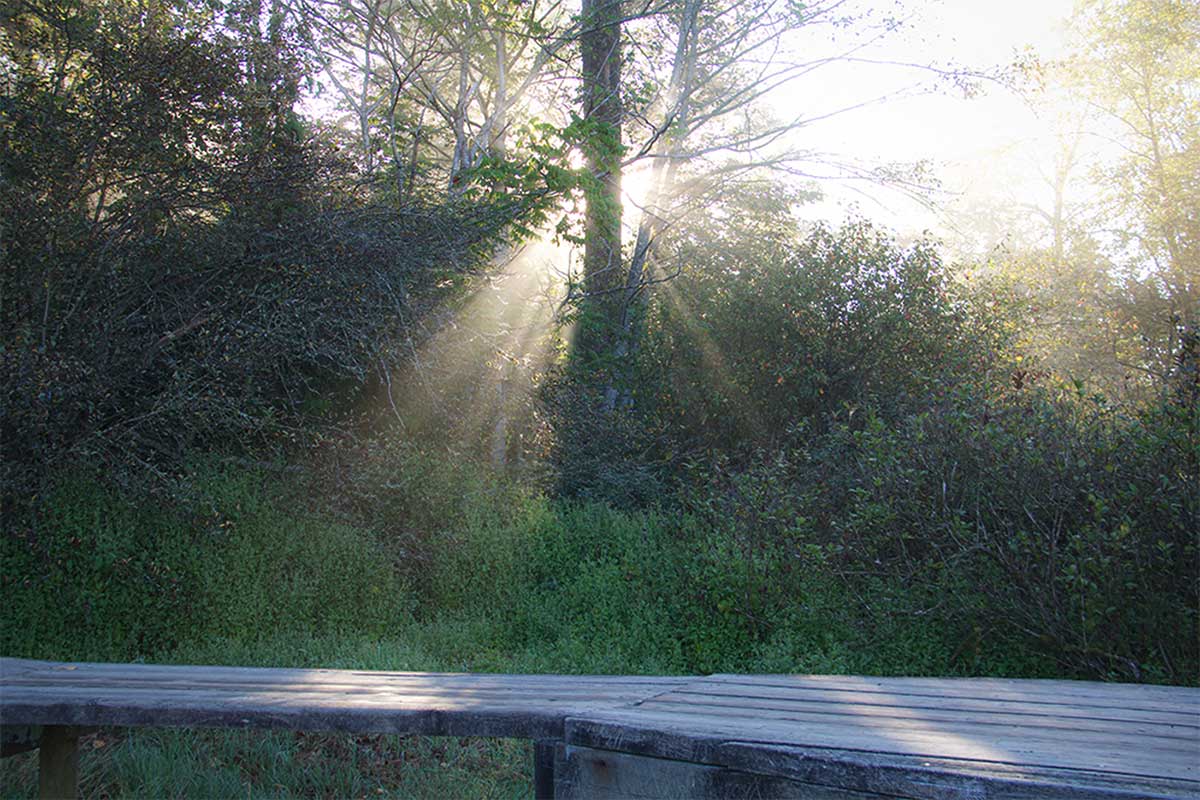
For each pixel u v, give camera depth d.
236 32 9.52
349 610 7.63
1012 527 6.60
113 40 8.53
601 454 12.44
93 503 7.19
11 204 7.75
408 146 14.21
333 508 8.31
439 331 10.09
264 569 7.45
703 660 7.16
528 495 10.08
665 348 14.59
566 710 2.73
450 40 13.73
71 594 6.89
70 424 7.41
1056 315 22.31
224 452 8.57
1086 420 6.90
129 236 8.41
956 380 10.24
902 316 13.06
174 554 7.25
